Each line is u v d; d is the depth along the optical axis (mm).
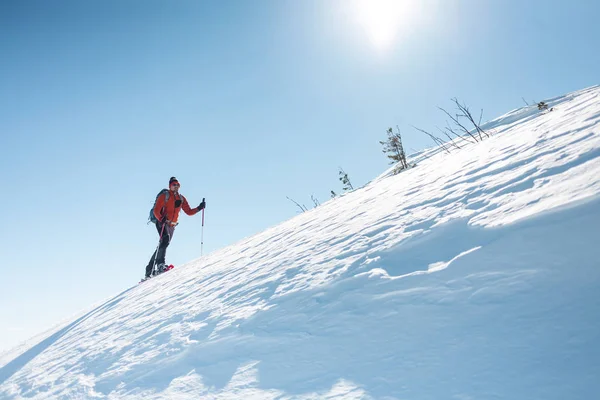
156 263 7395
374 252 2248
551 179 1887
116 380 2295
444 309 1485
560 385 1023
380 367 1367
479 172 2758
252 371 1705
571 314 1190
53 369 3242
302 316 1971
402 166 6734
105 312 4953
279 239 4594
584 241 1359
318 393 1372
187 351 2209
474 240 1759
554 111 3732
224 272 4066
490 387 1106
